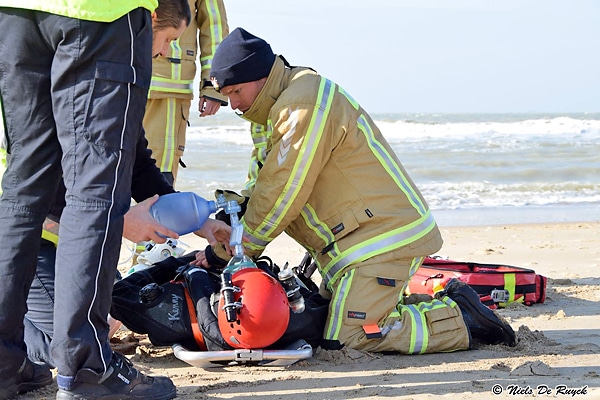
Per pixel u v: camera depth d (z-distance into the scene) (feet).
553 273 20.72
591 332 14.16
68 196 8.89
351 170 12.41
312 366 11.65
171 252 14.06
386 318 12.37
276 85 12.51
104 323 9.13
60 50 8.68
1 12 8.87
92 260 8.76
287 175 11.95
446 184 44.01
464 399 9.98
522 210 35.24
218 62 12.42
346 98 12.51
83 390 9.04
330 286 12.84
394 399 9.99
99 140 8.76
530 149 65.87
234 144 68.03
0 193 9.54
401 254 12.45
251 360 11.40
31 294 11.16
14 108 9.11
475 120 172.35
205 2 16.94
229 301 11.00
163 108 16.90
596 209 35.91
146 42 9.08
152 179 11.60
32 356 11.05
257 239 12.30
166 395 9.74
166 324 11.64
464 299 12.88
